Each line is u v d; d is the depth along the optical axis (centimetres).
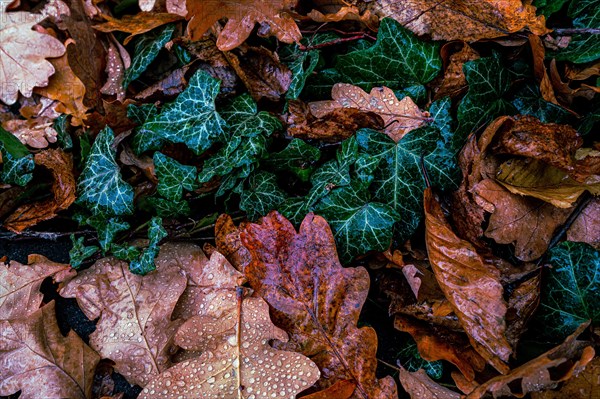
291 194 54
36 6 52
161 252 52
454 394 48
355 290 50
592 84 52
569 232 51
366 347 49
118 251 51
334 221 51
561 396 47
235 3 51
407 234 51
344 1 53
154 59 53
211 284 51
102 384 50
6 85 52
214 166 51
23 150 52
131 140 53
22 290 51
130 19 53
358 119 52
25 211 53
